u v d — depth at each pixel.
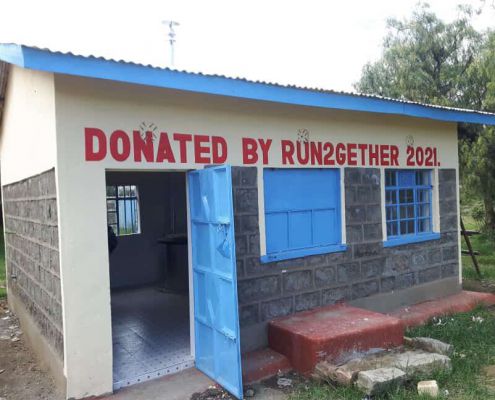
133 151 4.55
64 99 4.18
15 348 6.12
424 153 7.38
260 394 4.47
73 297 4.24
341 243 6.26
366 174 6.55
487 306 7.41
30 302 6.02
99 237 4.38
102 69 3.97
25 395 4.56
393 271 6.87
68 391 4.21
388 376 4.25
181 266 8.52
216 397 4.36
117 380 4.61
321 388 4.44
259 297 5.41
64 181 4.18
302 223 5.93
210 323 4.69
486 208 13.91
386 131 6.82
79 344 4.27
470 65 12.84
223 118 5.16
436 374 4.56
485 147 12.12
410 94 13.83
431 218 7.60
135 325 6.54
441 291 7.58
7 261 8.22
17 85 6.02
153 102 4.67
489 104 12.02
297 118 5.80
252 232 5.38
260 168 5.45
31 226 5.72
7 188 7.72
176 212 9.62
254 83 4.87
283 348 5.14
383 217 6.75
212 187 4.50
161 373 4.84
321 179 6.13
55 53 3.74
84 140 4.29
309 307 5.88
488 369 4.87
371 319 5.38
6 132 7.46
